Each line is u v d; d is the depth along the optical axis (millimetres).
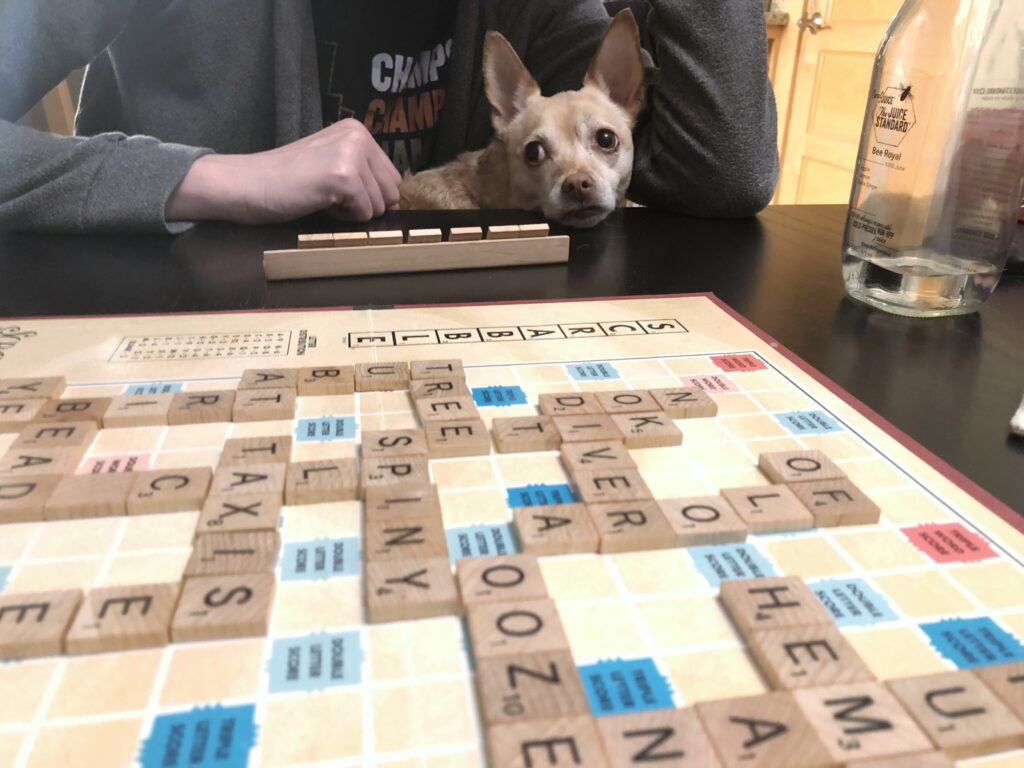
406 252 681
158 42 1161
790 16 2857
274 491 347
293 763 220
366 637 270
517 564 302
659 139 1079
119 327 543
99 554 312
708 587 301
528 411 442
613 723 233
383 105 1335
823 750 227
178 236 779
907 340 562
